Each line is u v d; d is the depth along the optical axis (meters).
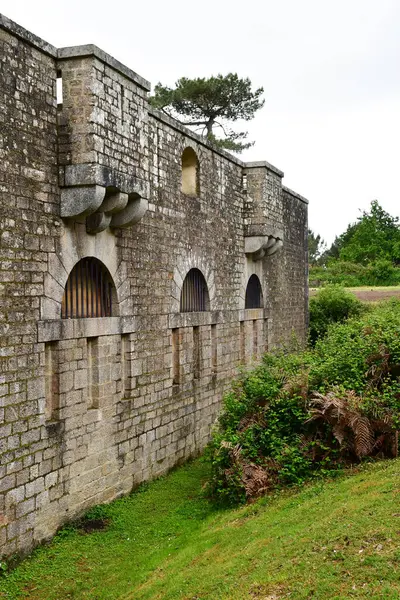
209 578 6.68
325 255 79.69
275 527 7.53
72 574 7.90
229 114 34.31
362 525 6.65
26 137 8.41
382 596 5.26
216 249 15.41
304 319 24.05
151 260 11.95
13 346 8.09
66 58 9.00
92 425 9.92
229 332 16.28
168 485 11.69
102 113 9.16
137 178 10.14
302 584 5.81
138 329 11.41
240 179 17.17
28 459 8.34
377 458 9.10
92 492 9.93
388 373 9.98
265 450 9.74
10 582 7.63
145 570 7.77
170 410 12.75
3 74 7.98
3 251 7.95
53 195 8.94
